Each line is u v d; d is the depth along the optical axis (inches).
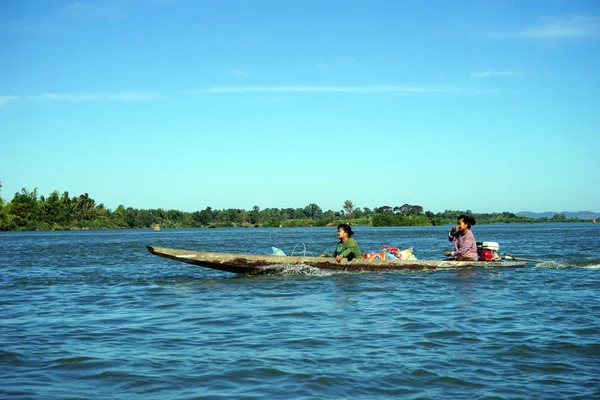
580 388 221.9
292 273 583.2
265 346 286.5
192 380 233.6
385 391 219.9
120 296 472.1
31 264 850.1
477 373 240.8
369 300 425.4
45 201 5231.3
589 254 932.6
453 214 7844.5
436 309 385.7
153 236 2854.3
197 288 508.1
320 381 231.1
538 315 361.7
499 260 665.0
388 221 5216.5
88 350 282.8
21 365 257.3
